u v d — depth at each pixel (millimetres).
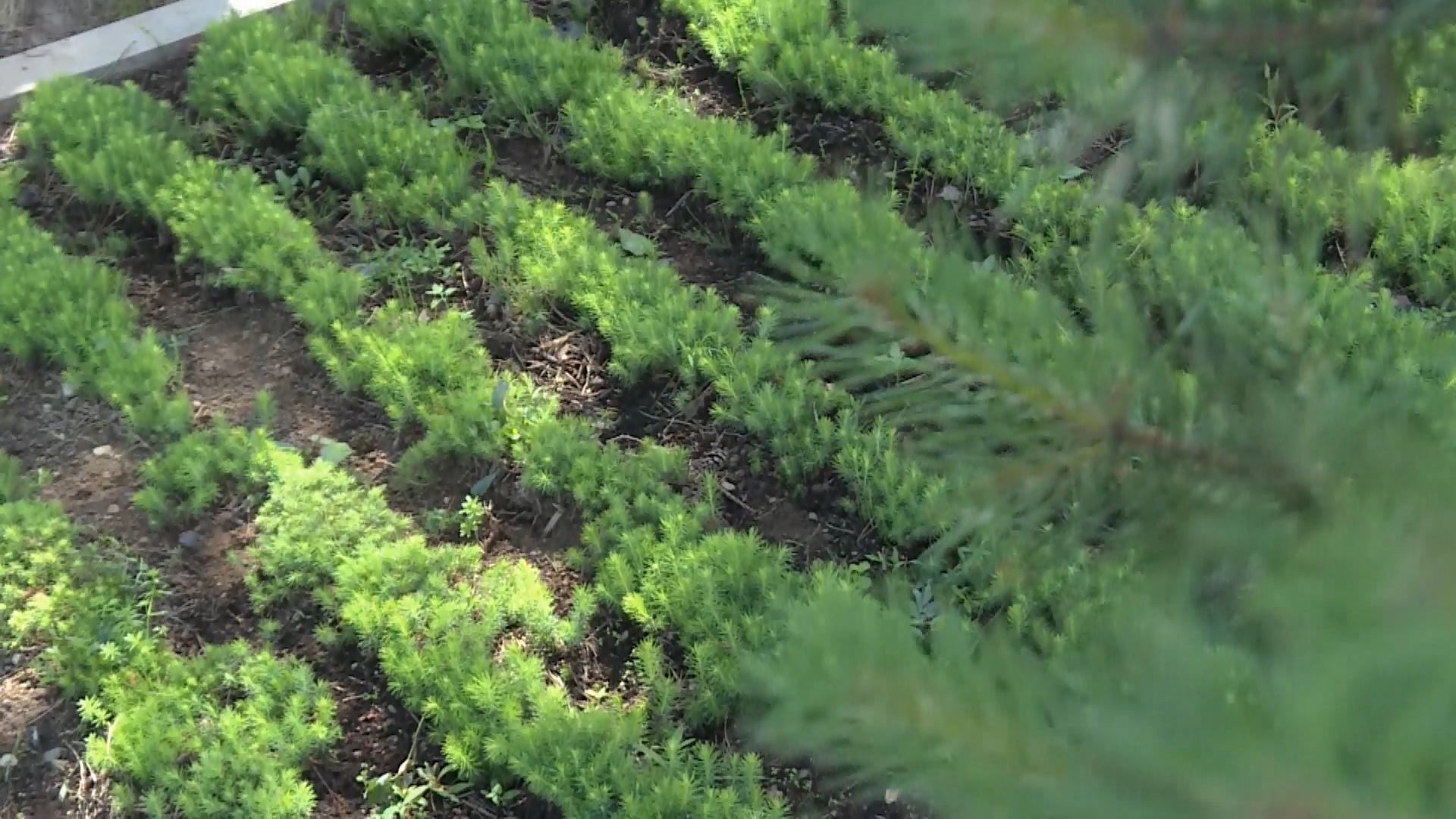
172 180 4285
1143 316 1777
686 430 3844
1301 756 797
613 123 4539
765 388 3738
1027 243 4008
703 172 4355
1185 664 963
